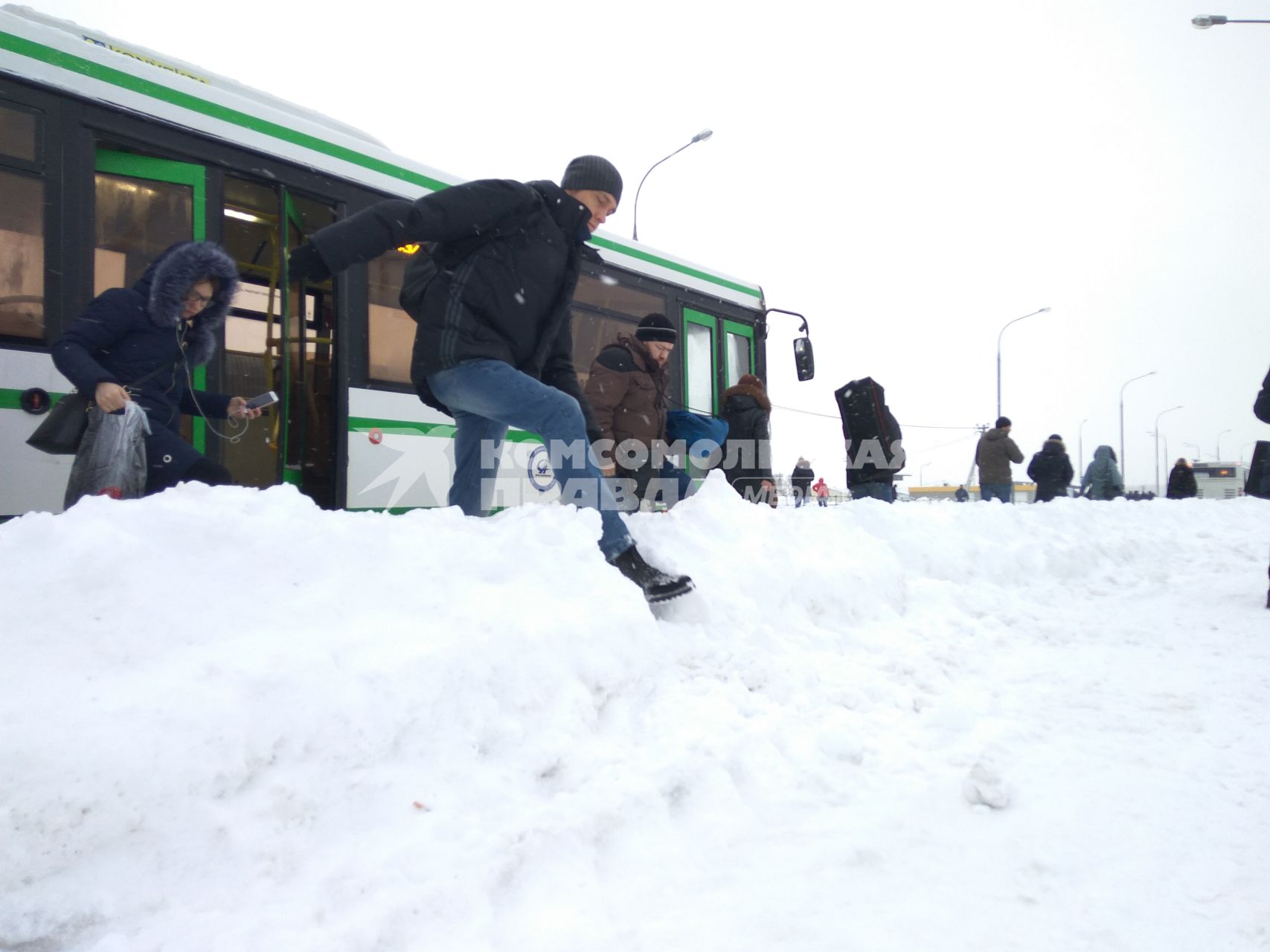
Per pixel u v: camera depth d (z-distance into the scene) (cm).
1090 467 1605
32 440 359
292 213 631
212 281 400
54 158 499
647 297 898
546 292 379
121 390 356
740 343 1055
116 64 530
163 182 549
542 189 377
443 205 343
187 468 385
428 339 369
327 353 662
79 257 504
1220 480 4416
